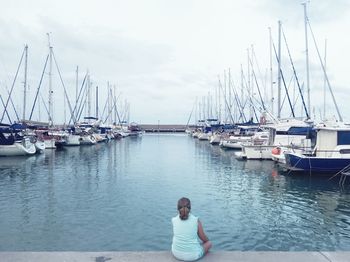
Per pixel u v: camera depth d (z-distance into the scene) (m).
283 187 22.72
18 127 41.25
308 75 35.19
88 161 38.88
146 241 12.55
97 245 12.16
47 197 19.66
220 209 17.06
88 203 18.22
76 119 71.88
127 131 110.31
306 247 12.07
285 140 34.97
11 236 13.02
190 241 5.49
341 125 26.94
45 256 5.52
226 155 47.03
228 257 5.55
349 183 23.95
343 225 14.45
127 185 23.73
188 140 94.81
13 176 27.41
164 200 18.98
